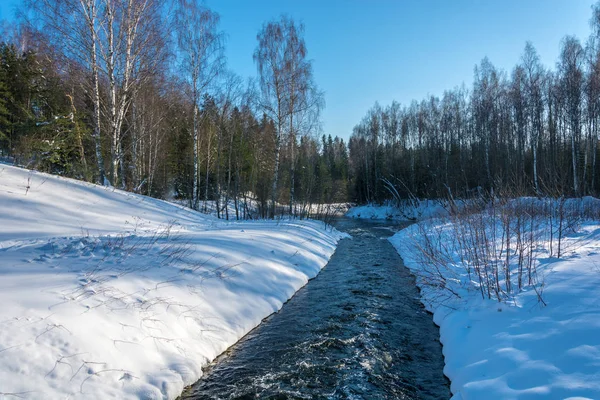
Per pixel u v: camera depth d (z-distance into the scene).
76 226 7.98
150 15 13.88
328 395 4.26
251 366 4.90
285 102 20.69
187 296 5.68
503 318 5.01
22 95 19.89
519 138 28.34
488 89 32.97
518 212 9.04
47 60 13.41
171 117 27.03
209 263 7.12
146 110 20.47
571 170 24.70
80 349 3.62
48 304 4.00
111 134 13.73
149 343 4.31
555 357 3.63
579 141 25.31
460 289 6.88
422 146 42.19
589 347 3.55
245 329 5.92
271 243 10.47
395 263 12.02
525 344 4.10
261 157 29.72
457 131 39.69
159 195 24.09
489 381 3.69
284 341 5.72
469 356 4.58
